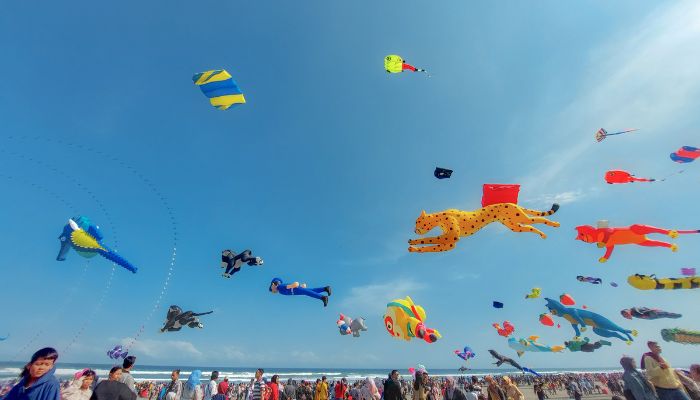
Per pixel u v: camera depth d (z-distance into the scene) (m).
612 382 15.91
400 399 6.83
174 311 8.09
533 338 11.91
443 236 6.11
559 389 33.94
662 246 5.88
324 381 10.96
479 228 6.05
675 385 5.05
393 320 8.12
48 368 3.17
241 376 51.56
